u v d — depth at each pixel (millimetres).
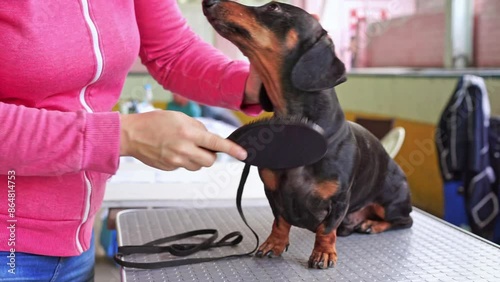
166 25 1153
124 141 792
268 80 1024
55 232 935
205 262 1048
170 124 795
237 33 986
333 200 1023
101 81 930
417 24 3846
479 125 2338
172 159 804
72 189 921
